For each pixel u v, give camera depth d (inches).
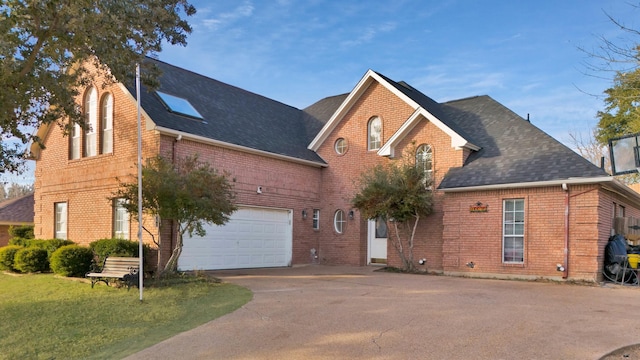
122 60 390.9
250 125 710.5
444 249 595.8
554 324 279.3
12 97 378.0
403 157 647.8
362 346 238.4
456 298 373.7
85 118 506.6
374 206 605.9
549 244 517.3
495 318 296.4
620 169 288.0
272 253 680.4
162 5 420.5
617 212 597.9
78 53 400.2
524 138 607.5
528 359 213.8
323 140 779.4
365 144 727.1
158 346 251.9
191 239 566.9
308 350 234.2
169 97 609.3
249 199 638.5
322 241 758.5
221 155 601.9
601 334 255.3
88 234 623.2
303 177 740.0
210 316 317.4
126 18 371.9
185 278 475.2
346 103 741.9
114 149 593.3
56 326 300.8
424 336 254.4
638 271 475.8
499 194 557.0
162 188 431.5
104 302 370.0
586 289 436.8
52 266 546.0
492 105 709.9
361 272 605.3
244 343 250.4
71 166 661.9
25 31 367.6
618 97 315.0
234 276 537.6
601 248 499.2
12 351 251.9
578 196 504.4
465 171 600.4
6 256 624.7
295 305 345.7
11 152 469.7
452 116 734.5
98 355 242.5
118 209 593.6
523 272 530.9
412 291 411.5
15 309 355.9
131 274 437.4
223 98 734.5
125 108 584.1
